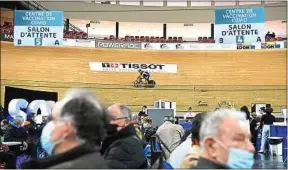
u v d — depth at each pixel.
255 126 13.02
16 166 7.60
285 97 23.70
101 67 24.58
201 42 25.61
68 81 23.73
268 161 11.05
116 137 3.28
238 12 10.59
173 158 3.48
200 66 25.17
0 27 21.75
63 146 1.82
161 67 25.12
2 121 9.41
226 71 24.92
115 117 3.29
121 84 24.48
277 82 24.03
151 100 24.47
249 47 24.84
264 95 24.05
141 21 25.92
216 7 25.25
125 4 26.02
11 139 8.80
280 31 26.75
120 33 28.34
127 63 24.95
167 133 5.45
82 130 1.82
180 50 25.47
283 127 12.44
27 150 8.75
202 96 24.64
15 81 22.19
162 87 24.69
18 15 11.84
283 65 24.14
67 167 1.75
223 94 24.53
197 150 2.80
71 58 24.08
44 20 11.81
